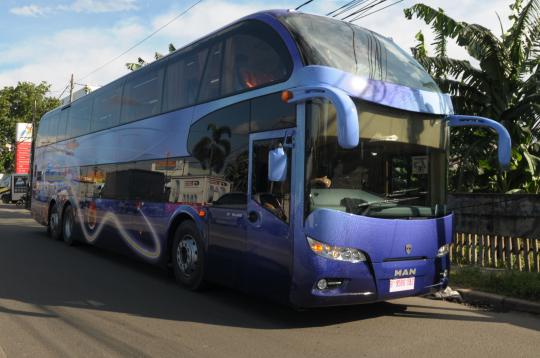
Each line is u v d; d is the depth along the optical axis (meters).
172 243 7.96
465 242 9.34
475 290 7.21
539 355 4.78
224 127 6.70
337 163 5.32
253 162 6.05
